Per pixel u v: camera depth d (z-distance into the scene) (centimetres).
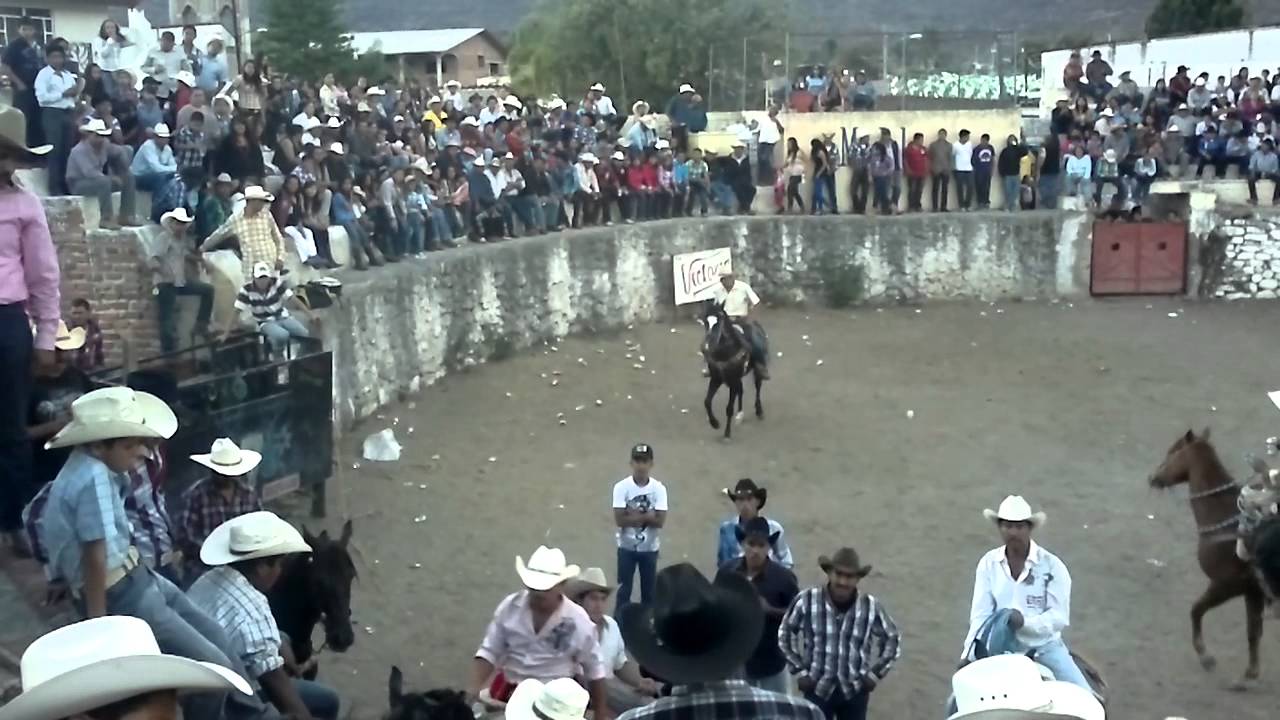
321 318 1941
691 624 499
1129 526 1762
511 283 2691
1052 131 3400
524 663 827
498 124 2978
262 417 1471
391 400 2253
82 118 1841
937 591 1516
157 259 1731
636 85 4656
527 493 1872
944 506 1853
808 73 3688
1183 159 3397
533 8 6250
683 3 4631
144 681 384
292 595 926
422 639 1342
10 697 702
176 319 1744
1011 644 917
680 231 3180
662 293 3141
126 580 689
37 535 809
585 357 2739
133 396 705
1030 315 3197
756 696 495
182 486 1294
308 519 1645
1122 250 3344
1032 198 3412
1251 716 1200
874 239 3316
